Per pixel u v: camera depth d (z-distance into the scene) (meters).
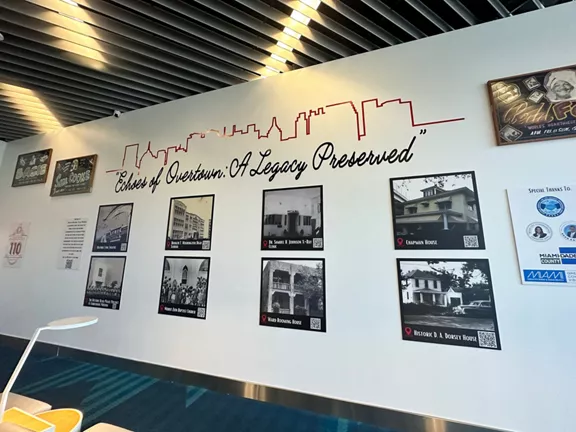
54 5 2.36
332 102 2.78
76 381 2.80
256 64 3.02
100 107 3.86
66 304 3.55
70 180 4.00
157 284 3.11
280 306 2.58
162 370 2.87
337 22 2.55
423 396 2.07
